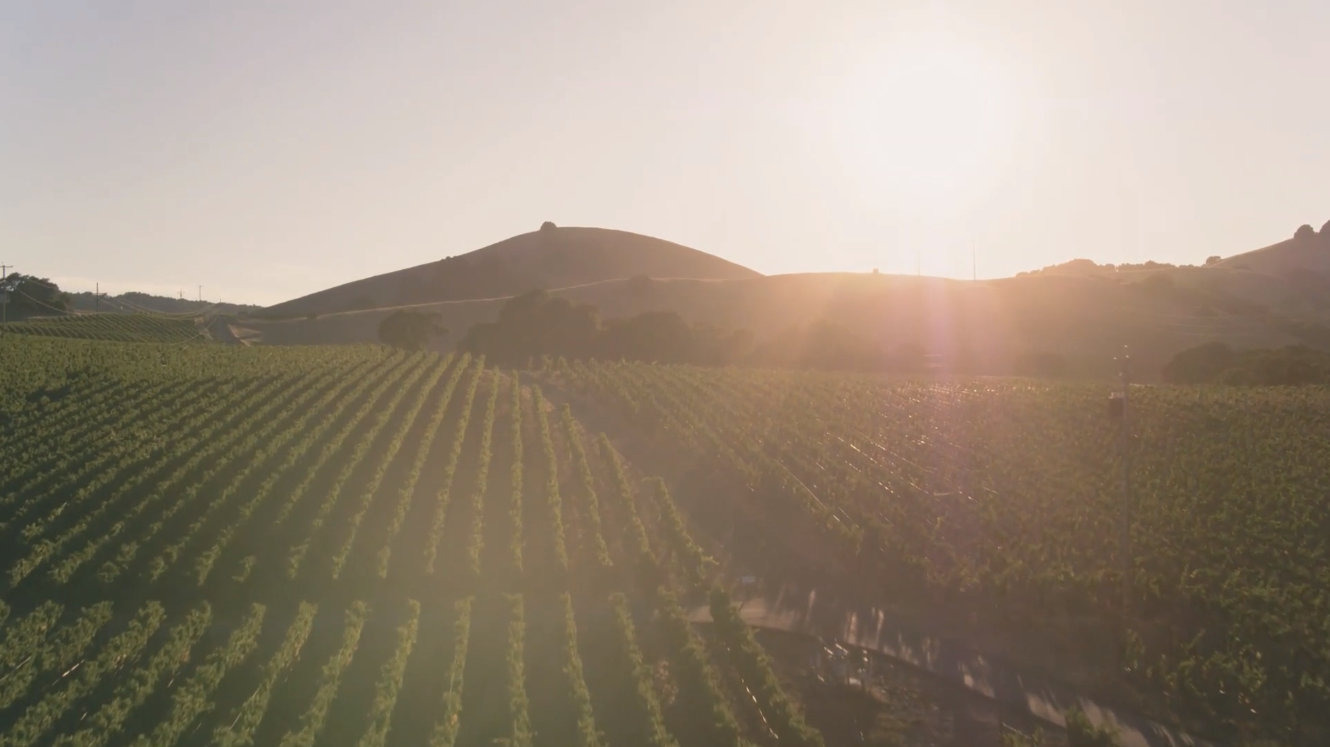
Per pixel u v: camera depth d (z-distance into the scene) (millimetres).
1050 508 42969
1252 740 24266
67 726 24656
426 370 82938
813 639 31172
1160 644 29516
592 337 115688
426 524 41562
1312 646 28453
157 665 26828
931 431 59250
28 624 29641
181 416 56469
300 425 55125
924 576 35281
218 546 37500
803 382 80188
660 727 22703
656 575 35344
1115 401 32625
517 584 35781
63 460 47719
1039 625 31578
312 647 29594
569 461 53469
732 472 50969
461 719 24594
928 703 26516
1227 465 47156
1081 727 23109
